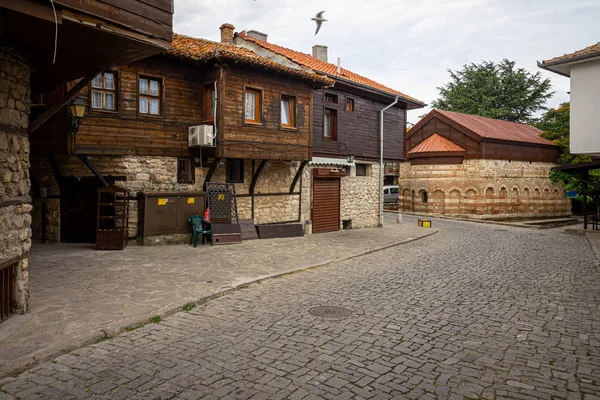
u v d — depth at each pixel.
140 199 12.34
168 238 12.75
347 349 5.19
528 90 45.56
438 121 30.83
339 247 13.73
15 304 5.94
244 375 4.42
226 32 17.58
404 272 10.19
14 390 4.00
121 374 4.39
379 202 21.23
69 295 7.07
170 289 7.68
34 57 6.43
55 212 12.87
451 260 12.12
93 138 11.39
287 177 16.58
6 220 5.45
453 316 6.65
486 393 4.14
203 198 13.52
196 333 5.68
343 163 18.84
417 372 4.58
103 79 11.62
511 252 13.95
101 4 5.47
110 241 11.50
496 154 28.64
